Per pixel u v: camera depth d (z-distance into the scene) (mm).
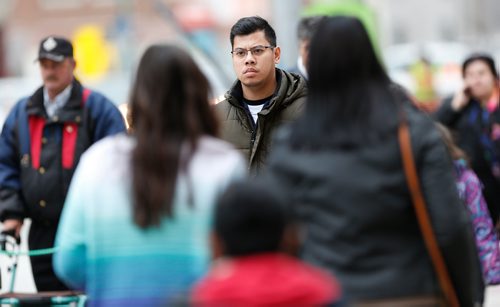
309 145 7602
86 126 11852
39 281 12008
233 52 11516
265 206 5867
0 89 47125
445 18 96188
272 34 11555
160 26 88938
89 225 7434
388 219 7434
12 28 99438
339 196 7426
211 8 91500
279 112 11258
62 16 100625
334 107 7652
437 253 7566
